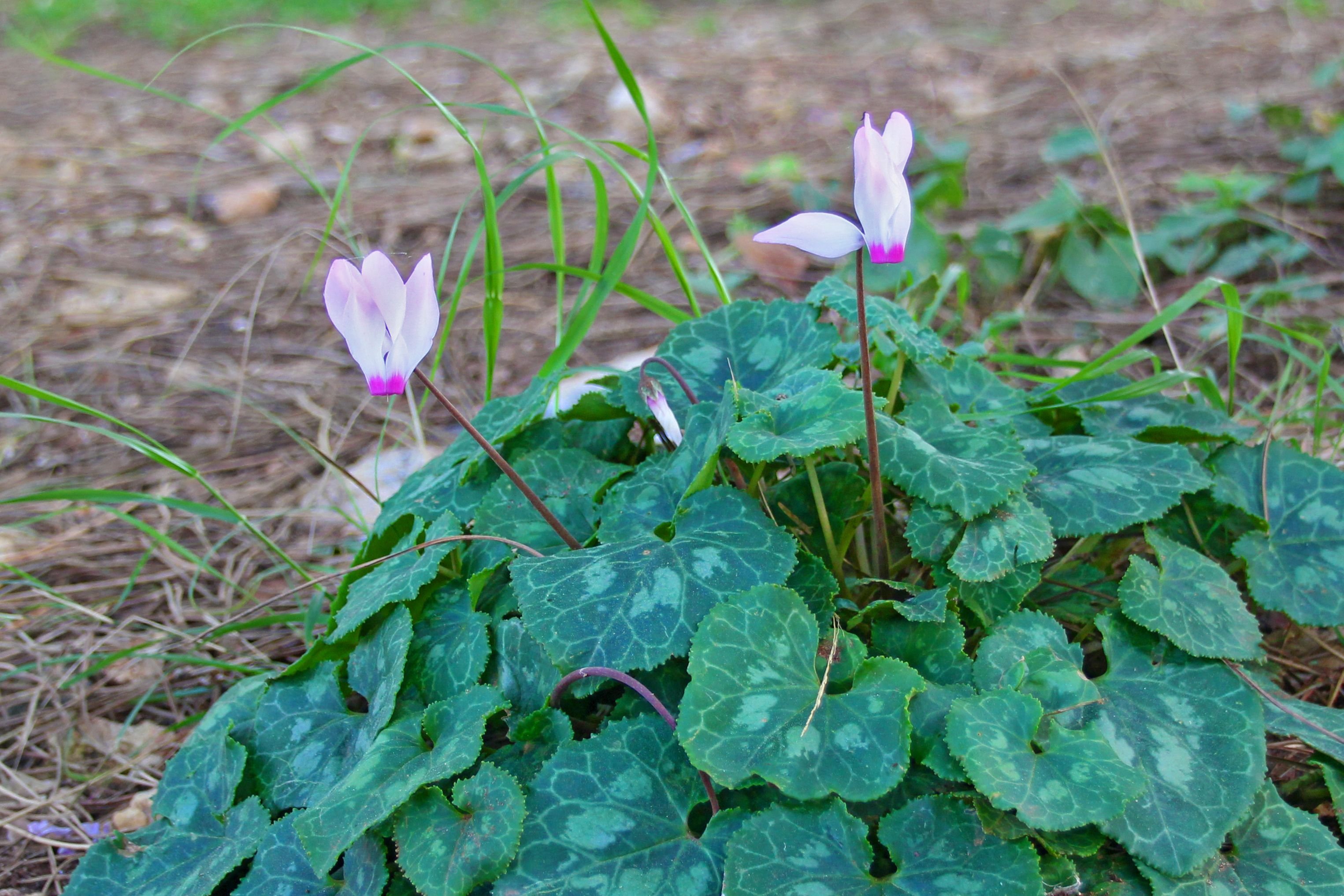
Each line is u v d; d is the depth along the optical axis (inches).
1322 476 24.2
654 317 38.9
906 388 25.2
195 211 49.2
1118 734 22.0
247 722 24.2
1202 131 47.8
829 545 23.4
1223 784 21.6
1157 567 23.2
